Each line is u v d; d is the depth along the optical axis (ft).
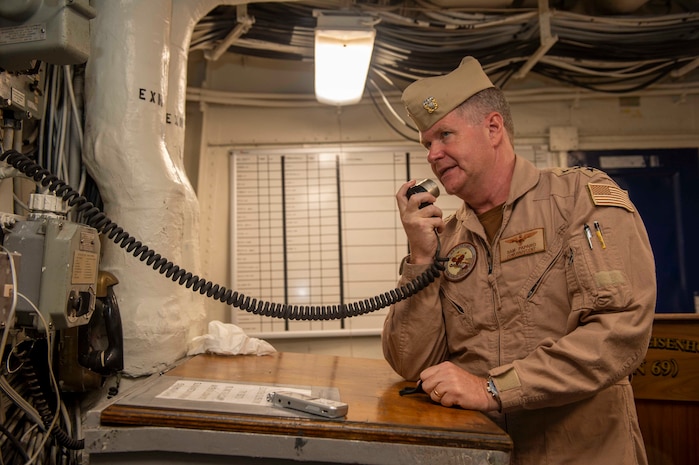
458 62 7.29
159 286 4.63
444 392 3.36
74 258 3.45
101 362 4.19
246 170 7.91
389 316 4.32
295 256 7.80
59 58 3.85
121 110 4.58
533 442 3.61
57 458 4.40
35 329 3.32
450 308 4.17
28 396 4.30
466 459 2.75
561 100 8.16
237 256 7.77
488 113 4.10
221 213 7.91
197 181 7.80
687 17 6.86
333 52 6.47
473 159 4.05
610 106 8.17
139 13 4.71
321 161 7.95
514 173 4.15
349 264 7.82
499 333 3.91
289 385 3.76
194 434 2.84
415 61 7.30
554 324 3.73
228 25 6.59
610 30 6.98
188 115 7.93
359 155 7.98
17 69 3.96
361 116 8.11
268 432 2.82
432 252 4.14
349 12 6.61
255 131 8.07
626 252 3.49
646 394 5.32
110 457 2.93
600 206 3.62
